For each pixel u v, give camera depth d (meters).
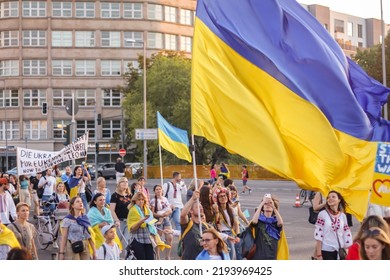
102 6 120.38
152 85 85.38
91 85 120.00
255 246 12.80
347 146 11.79
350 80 12.73
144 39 121.19
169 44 124.06
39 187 32.62
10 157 117.12
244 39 11.38
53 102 119.25
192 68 11.43
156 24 121.81
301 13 11.92
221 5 11.56
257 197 49.56
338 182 11.55
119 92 120.44
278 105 11.42
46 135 118.56
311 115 11.31
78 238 14.48
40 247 22.47
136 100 88.50
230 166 83.56
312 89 11.54
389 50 66.44
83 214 14.70
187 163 87.50
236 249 15.19
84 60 120.12
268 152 10.95
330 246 13.32
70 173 34.72
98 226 15.13
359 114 11.70
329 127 11.24
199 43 11.47
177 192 23.23
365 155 11.80
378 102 12.77
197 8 11.56
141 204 16.30
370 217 9.81
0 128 118.81
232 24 11.47
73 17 119.50
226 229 14.59
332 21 138.00
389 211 14.38
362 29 146.50
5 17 119.19
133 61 120.88
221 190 14.75
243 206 40.88
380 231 8.84
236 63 11.39
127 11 121.06
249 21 11.51
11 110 118.62
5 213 19.56
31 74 118.94
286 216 33.81
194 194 11.87
